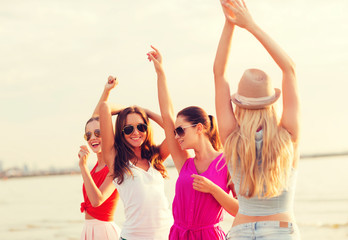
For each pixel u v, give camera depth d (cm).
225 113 281
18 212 3023
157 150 388
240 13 268
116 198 420
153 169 381
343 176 3894
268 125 265
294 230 263
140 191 363
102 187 384
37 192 4950
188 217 320
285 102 268
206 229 318
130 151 375
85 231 420
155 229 362
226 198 306
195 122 331
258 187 262
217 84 285
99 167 444
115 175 368
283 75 269
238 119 279
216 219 321
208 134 337
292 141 268
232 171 276
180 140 335
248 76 270
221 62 284
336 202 2514
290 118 265
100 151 437
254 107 267
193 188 319
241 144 267
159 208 368
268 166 262
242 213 274
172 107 370
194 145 333
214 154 334
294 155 270
